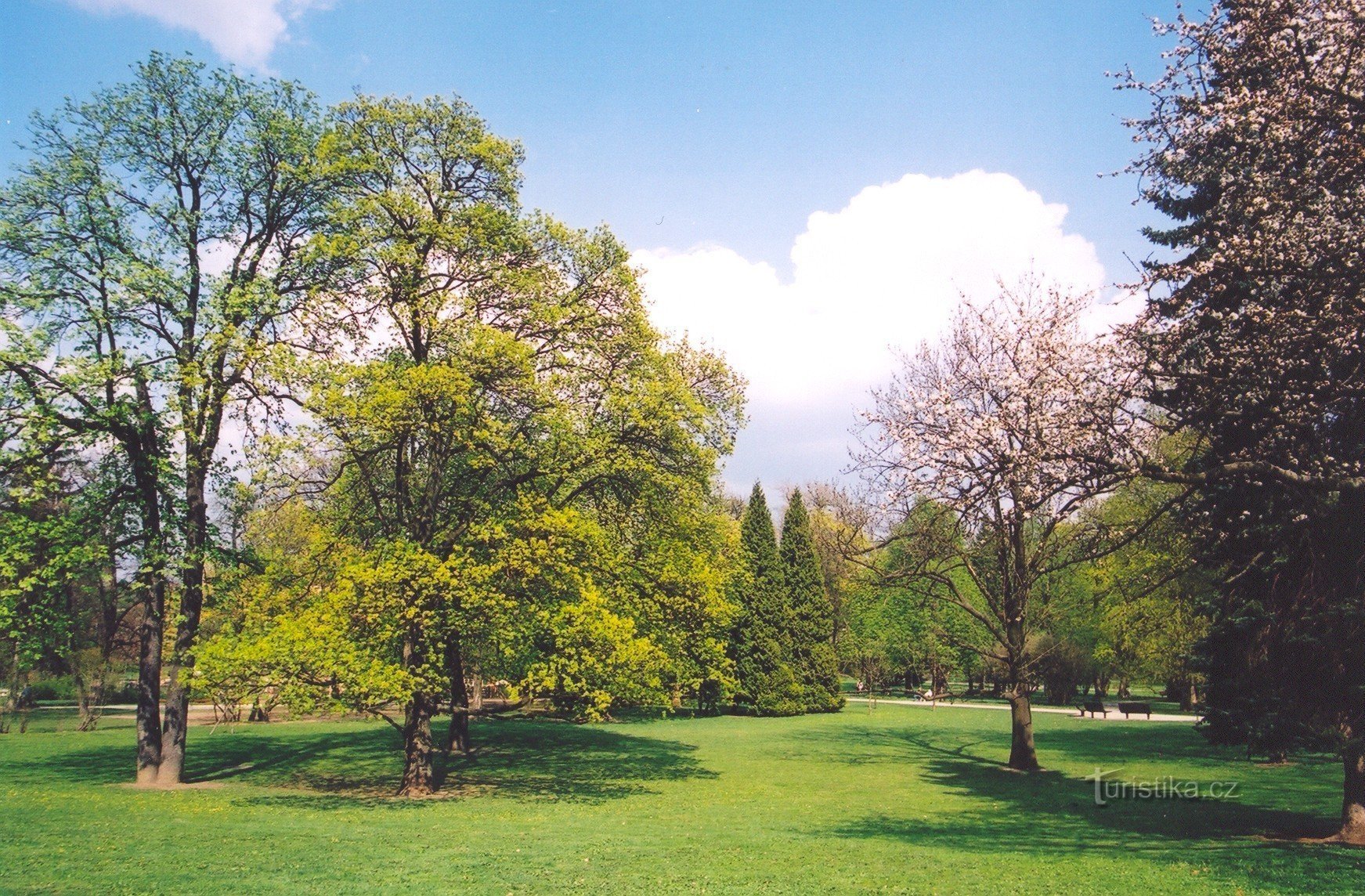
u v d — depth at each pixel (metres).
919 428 22.03
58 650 20.98
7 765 24.48
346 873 11.49
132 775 23.14
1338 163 10.46
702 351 25.66
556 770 25.50
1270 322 11.03
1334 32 10.09
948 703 54.75
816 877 11.46
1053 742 31.84
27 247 20.50
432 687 19.03
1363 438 12.56
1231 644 16.62
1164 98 11.63
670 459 22.44
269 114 22.80
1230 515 15.12
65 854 12.24
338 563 19.98
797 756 29.50
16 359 19.41
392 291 20.73
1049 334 19.72
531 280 20.44
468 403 19.16
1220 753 27.69
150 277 20.55
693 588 22.59
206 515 22.75
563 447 20.66
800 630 47.66
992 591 25.98
